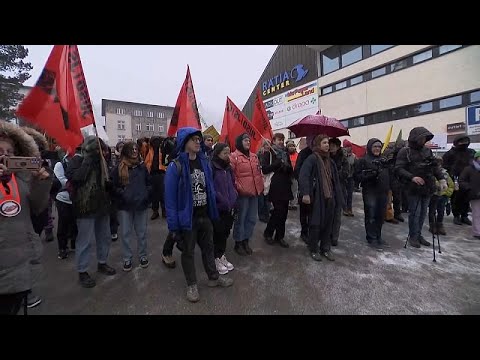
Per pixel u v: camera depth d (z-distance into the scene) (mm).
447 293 3039
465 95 12102
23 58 17000
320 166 3969
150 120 54656
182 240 2934
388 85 15258
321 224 3963
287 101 22375
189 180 2898
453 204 5898
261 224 6000
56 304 2854
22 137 1961
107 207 3361
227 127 5082
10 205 1786
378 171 4391
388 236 5074
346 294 3025
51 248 4578
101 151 3221
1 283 1732
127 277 3475
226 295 3021
